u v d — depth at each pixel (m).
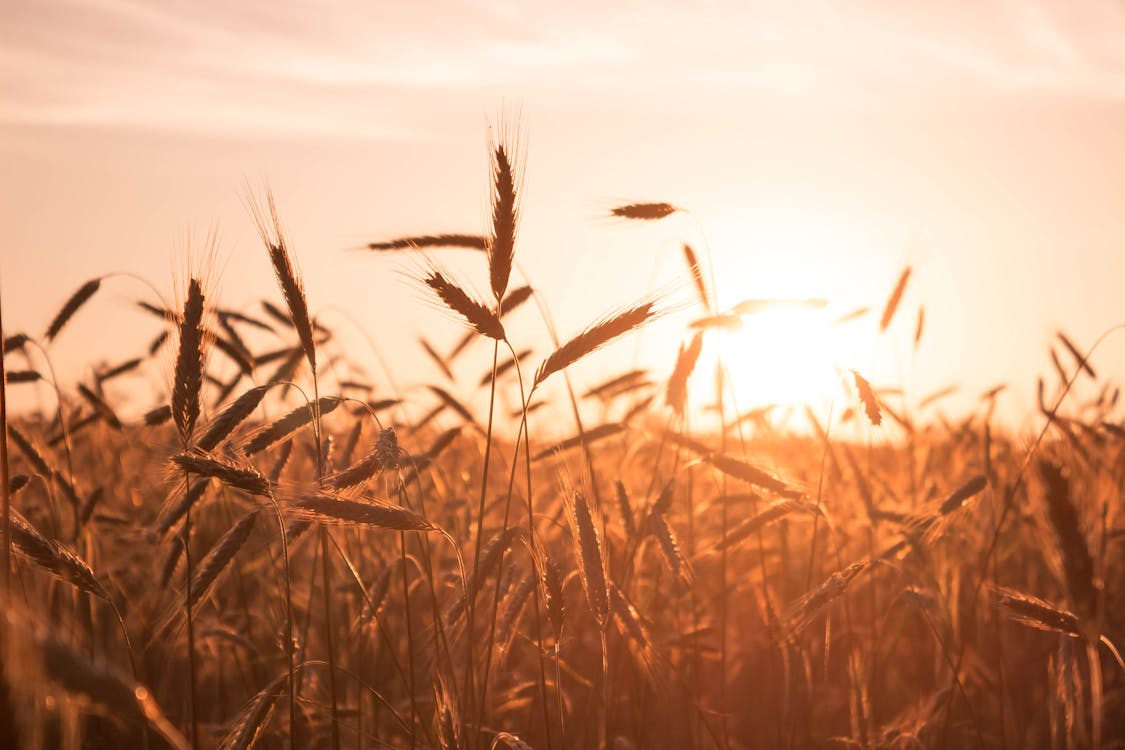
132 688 1.95
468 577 4.77
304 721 5.21
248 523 4.55
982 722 7.01
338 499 3.80
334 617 6.59
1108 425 6.81
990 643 7.05
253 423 5.87
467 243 5.12
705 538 7.04
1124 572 7.15
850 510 7.09
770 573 8.09
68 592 5.32
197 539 6.66
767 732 7.07
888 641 7.39
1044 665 7.26
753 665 7.32
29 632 1.82
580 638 6.79
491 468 8.29
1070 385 5.28
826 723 6.94
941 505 5.43
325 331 7.20
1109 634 5.67
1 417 3.46
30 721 1.79
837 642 7.27
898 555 5.64
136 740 5.59
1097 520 4.88
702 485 7.99
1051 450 5.72
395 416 7.04
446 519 6.61
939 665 6.70
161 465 4.03
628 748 5.36
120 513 7.25
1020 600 4.11
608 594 4.41
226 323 6.57
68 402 7.61
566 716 6.44
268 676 5.98
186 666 6.61
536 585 4.41
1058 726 5.10
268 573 6.77
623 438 7.37
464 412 6.98
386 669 6.44
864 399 5.47
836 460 7.09
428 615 7.05
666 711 6.60
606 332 4.00
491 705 5.65
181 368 3.94
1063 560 3.06
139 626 5.93
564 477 4.67
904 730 5.67
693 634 5.82
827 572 7.43
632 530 5.39
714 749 6.71
